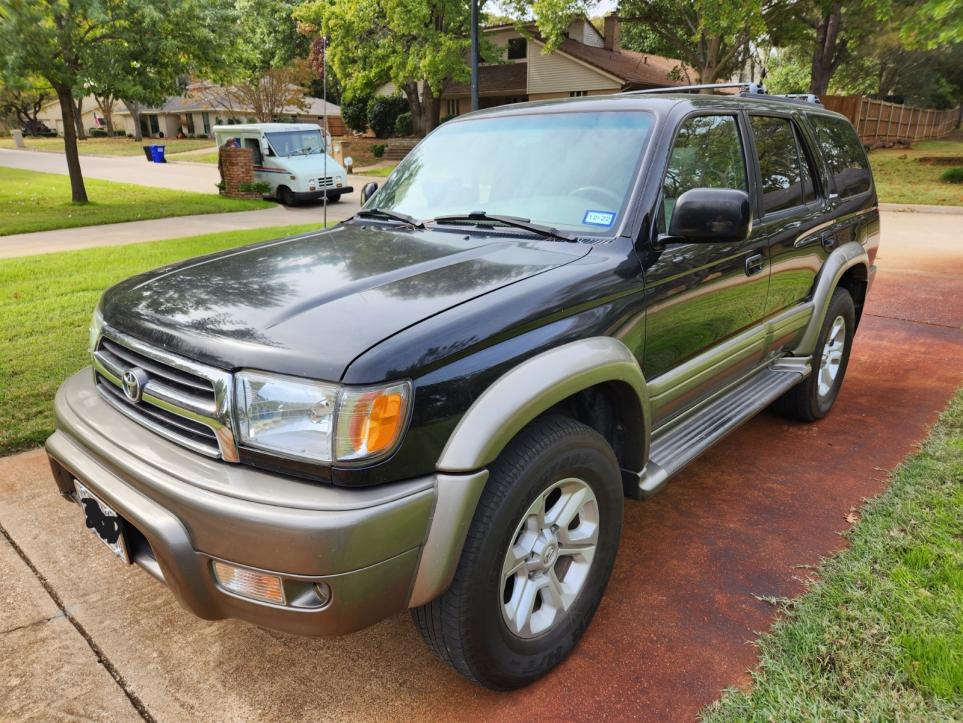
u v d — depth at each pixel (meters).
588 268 2.50
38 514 3.47
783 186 3.78
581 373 2.27
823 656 2.42
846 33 25.20
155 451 2.14
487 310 2.14
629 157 2.90
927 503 3.40
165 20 15.84
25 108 61.28
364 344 1.93
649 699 2.31
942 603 2.63
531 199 3.02
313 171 17.28
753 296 3.44
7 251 10.39
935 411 4.71
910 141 32.41
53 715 2.28
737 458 4.06
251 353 1.96
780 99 4.12
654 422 2.94
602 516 2.54
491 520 2.07
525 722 2.23
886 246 10.89
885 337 6.45
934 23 15.17
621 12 23.73
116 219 14.09
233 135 18.77
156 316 2.25
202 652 2.57
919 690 2.25
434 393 1.96
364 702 2.33
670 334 2.87
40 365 5.30
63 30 15.08
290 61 38.16
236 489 1.92
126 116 63.50
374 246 2.83
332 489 1.90
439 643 2.17
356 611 1.90
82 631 2.67
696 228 2.56
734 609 2.75
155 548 2.01
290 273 2.52
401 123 37.94
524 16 23.97
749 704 2.24
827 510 3.46
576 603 2.50
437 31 28.11
